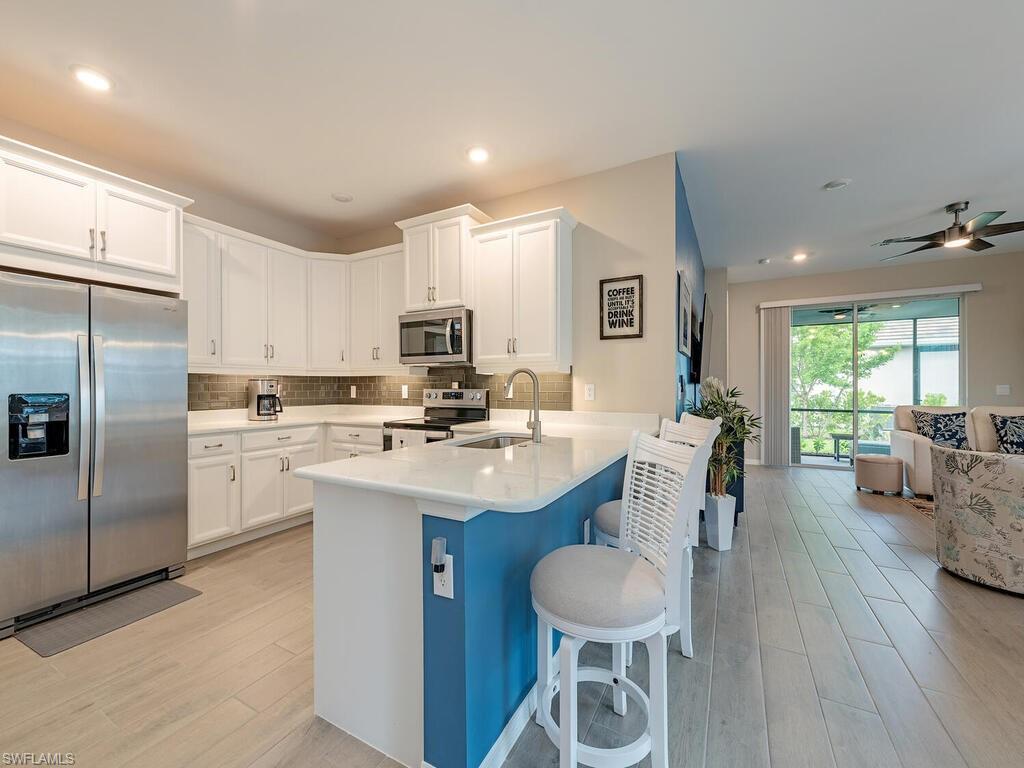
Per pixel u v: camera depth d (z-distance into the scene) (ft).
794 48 6.44
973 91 7.45
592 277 10.22
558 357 9.69
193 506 9.09
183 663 5.83
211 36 6.10
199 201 10.99
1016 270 16.49
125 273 8.25
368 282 12.84
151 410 8.10
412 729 4.24
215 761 4.30
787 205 12.35
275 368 11.66
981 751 4.40
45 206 7.27
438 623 4.01
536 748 4.52
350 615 4.61
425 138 8.77
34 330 6.72
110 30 5.97
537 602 4.07
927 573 8.69
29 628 6.66
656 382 9.57
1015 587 7.64
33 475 6.72
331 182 10.68
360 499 4.53
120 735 4.61
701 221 13.53
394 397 13.88
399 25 5.95
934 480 9.00
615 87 7.29
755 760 4.30
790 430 20.27
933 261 17.76
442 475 4.48
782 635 6.53
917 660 5.90
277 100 7.57
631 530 5.09
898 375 18.62
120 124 8.24
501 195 11.39
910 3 5.65
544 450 6.30
